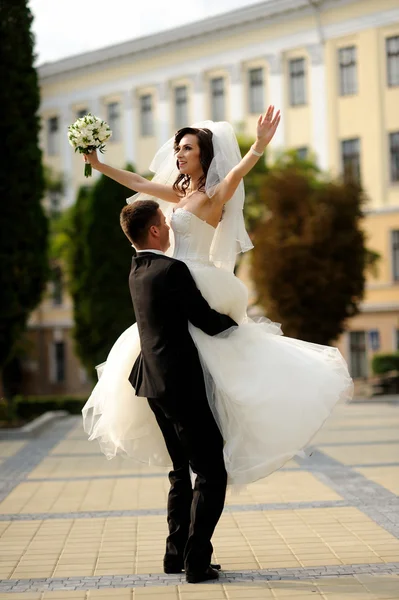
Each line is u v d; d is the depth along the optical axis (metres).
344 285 29.48
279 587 5.05
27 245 18.17
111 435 5.66
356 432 15.87
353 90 38.28
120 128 45.75
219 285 5.38
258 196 32.16
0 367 18.55
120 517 7.64
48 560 5.95
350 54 38.28
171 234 5.75
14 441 16.25
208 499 5.19
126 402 5.62
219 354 5.28
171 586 5.14
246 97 41.19
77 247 28.17
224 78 41.97
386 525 6.87
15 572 5.61
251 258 30.31
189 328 5.32
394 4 36.84
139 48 44.41
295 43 39.53
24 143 17.98
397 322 37.22
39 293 18.70
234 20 41.00
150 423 5.68
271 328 5.57
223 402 5.22
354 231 29.81
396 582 5.10
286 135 40.03
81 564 5.81
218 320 5.27
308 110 39.44
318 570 5.45
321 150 39.03
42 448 14.70
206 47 42.34
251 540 6.43
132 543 6.48
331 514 7.45
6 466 11.98
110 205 27.17
